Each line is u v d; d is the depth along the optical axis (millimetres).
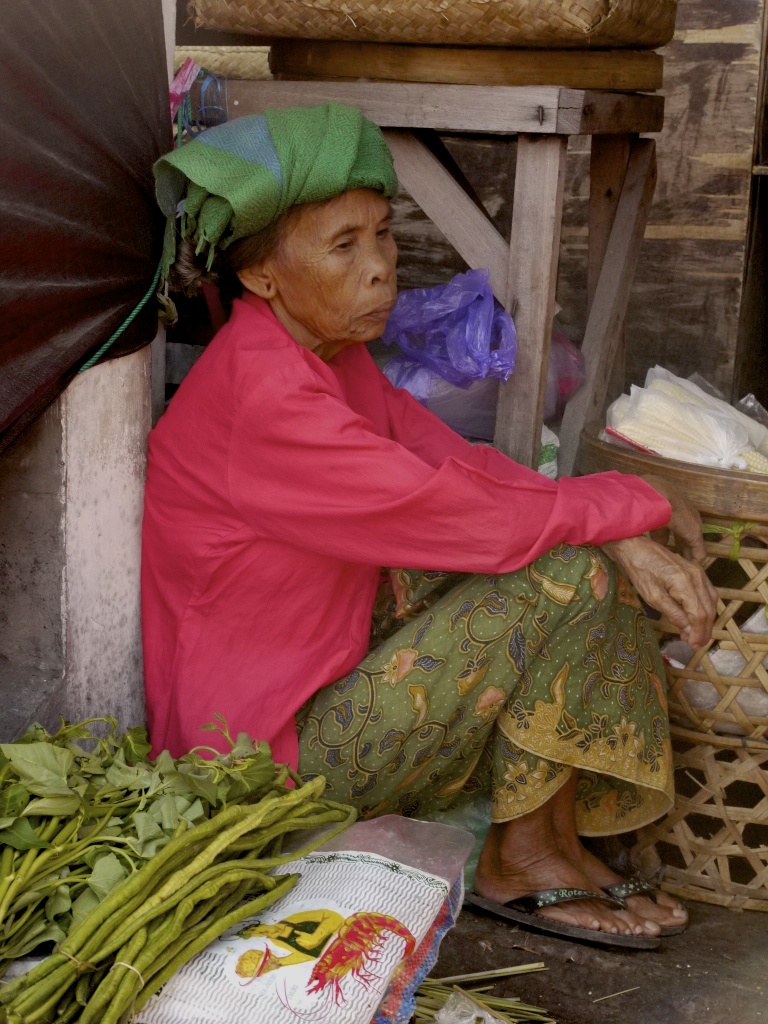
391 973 1369
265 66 2465
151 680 1880
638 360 3061
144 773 1511
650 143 2506
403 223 3080
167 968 1329
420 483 1651
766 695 2004
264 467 1727
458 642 1768
